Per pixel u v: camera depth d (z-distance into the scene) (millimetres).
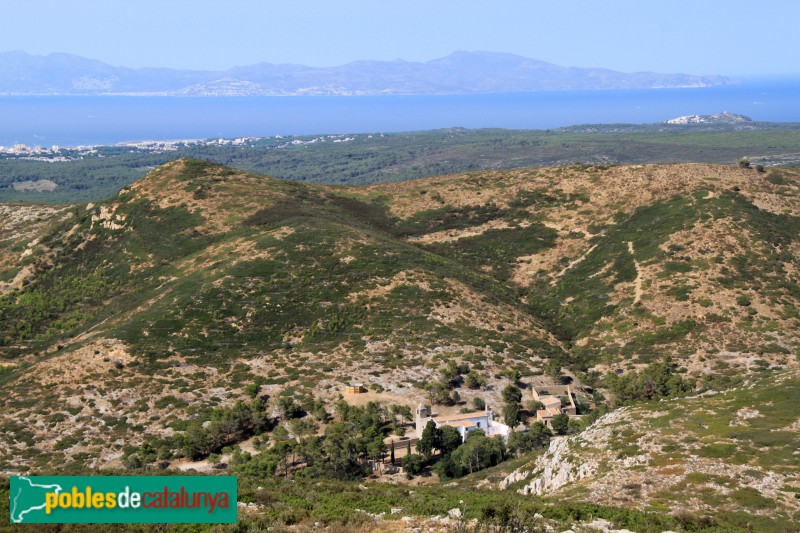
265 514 30156
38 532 27016
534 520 30250
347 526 28406
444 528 28359
